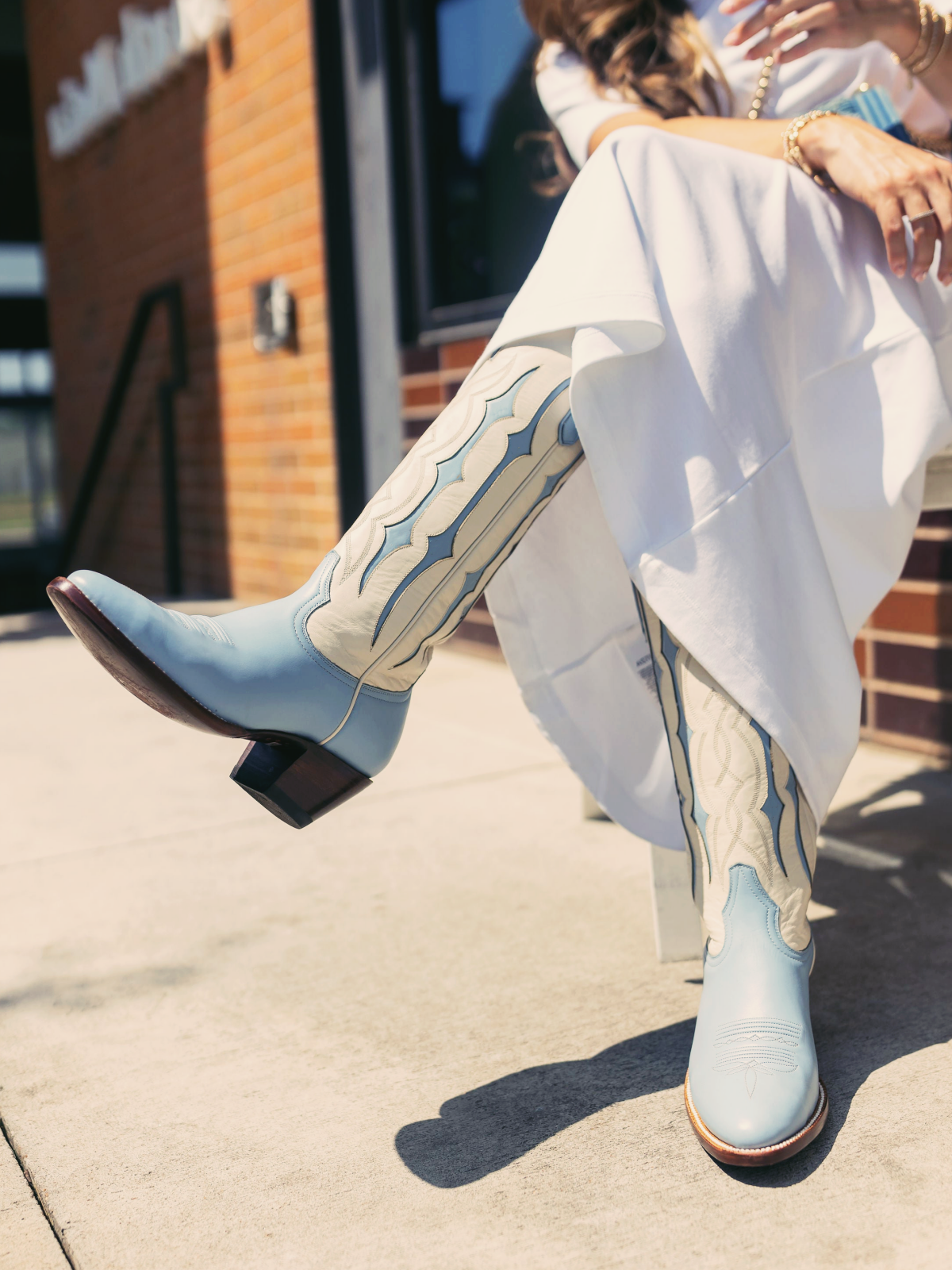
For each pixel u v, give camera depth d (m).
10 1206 0.88
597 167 0.95
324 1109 0.98
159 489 5.54
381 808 1.87
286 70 3.84
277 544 4.32
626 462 0.90
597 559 1.11
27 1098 1.03
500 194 3.15
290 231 3.96
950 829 1.61
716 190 0.96
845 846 1.56
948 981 1.15
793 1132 0.84
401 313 3.44
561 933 1.34
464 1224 0.81
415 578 0.92
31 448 13.80
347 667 0.93
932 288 1.04
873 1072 0.98
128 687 0.92
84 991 1.25
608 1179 0.86
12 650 3.72
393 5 3.34
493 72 3.12
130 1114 0.99
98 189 5.98
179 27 4.49
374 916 1.42
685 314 0.91
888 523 1.00
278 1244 0.80
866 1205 0.80
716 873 0.94
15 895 1.56
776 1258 0.75
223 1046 1.11
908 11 1.12
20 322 13.35
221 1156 0.92
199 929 1.41
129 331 5.59
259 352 4.28
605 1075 1.01
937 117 1.33
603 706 1.14
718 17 1.33
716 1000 0.92
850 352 0.99
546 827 1.74
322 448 3.90
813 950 0.96
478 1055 1.06
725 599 0.90
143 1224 0.83
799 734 0.93
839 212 1.02
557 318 0.89
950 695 1.92
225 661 0.89
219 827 1.82
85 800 2.02
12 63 10.53
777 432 0.92
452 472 0.92
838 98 1.32
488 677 2.93
